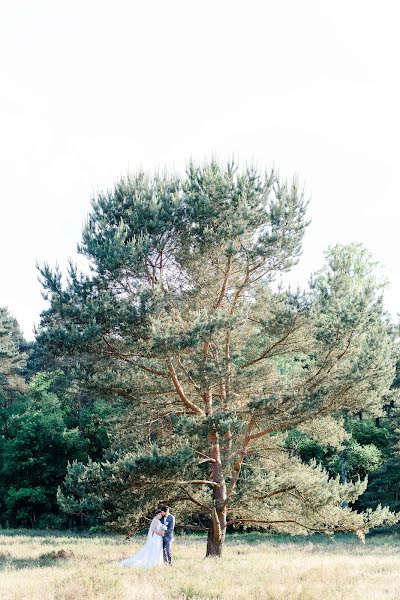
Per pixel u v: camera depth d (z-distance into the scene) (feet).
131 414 63.05
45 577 46.85
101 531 134.10
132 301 56.90
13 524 163.12
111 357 59.98
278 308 58.03
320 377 58.95
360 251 131.23
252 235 61.82
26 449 162.91
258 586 37.81
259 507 60.80
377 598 34.01
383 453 143.64
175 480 54.70
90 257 61.00
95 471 55.93
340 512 57.98
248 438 61.57
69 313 57.93
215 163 63.98
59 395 175.83
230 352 62.08
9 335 233.96
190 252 61.36
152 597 35.42
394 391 61.87
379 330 59.00
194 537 117.80
